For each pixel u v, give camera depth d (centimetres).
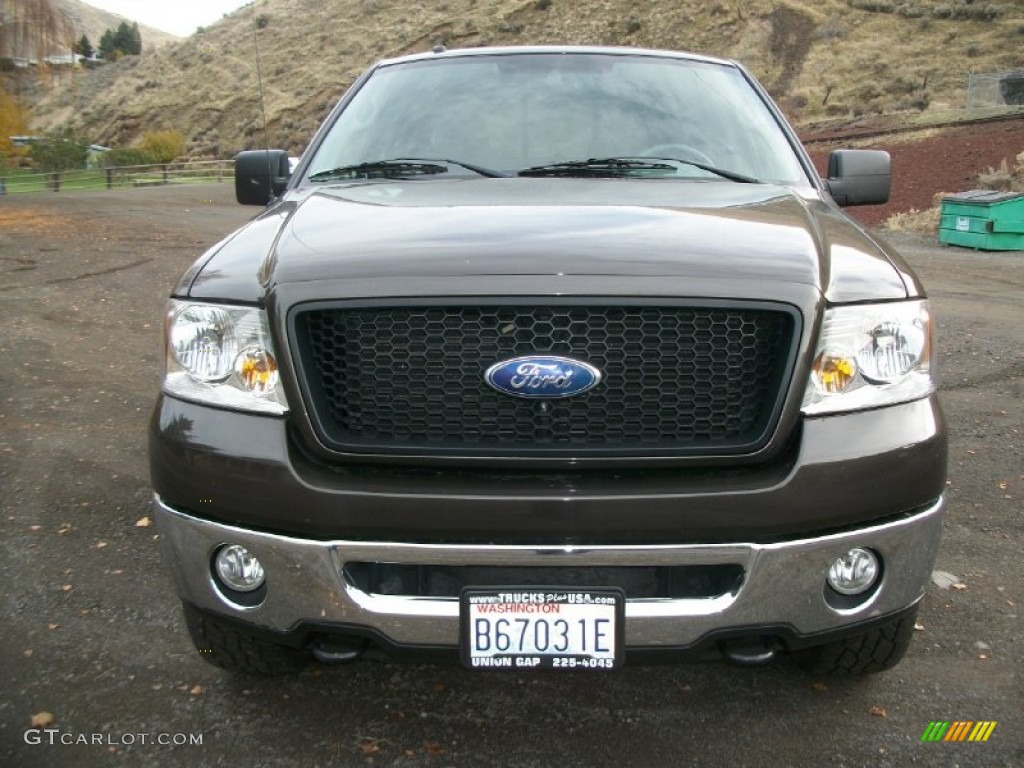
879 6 5081
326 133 370
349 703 273
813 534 219
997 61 4112
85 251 1255
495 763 247
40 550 371
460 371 219
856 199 355
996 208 1373
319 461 222
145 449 488
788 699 276
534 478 217
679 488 213
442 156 337
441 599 220
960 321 832
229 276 239
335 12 6688
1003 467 462
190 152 5294
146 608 326
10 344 716
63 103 7306
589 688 282
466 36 5909
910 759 248
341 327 222
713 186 308
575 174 322
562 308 217
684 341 219
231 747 253
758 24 5200
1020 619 319
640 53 388
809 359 219
